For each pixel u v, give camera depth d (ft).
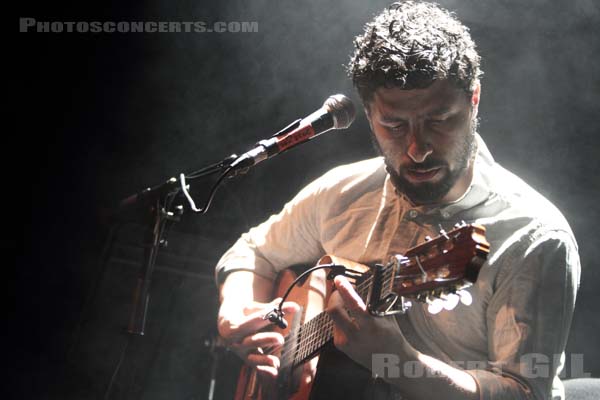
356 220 10.66
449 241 7.48
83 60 20.48
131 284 17.26
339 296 8.89
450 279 7.21
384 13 9.45
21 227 20.17
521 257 8.87
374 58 8.75
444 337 9.40
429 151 8.71
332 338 9.60
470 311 9.12
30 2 20.16
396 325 8.89
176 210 10.97
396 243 9.84
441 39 8.58
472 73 8.76
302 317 10.87
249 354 11.43
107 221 16.75
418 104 8.57
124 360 11.37
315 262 12.07
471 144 9.05
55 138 20.44
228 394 17.67
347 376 9.50
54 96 20.42
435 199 9.23
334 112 9.73
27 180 20.29
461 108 8.68
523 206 9.23
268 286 12.41
